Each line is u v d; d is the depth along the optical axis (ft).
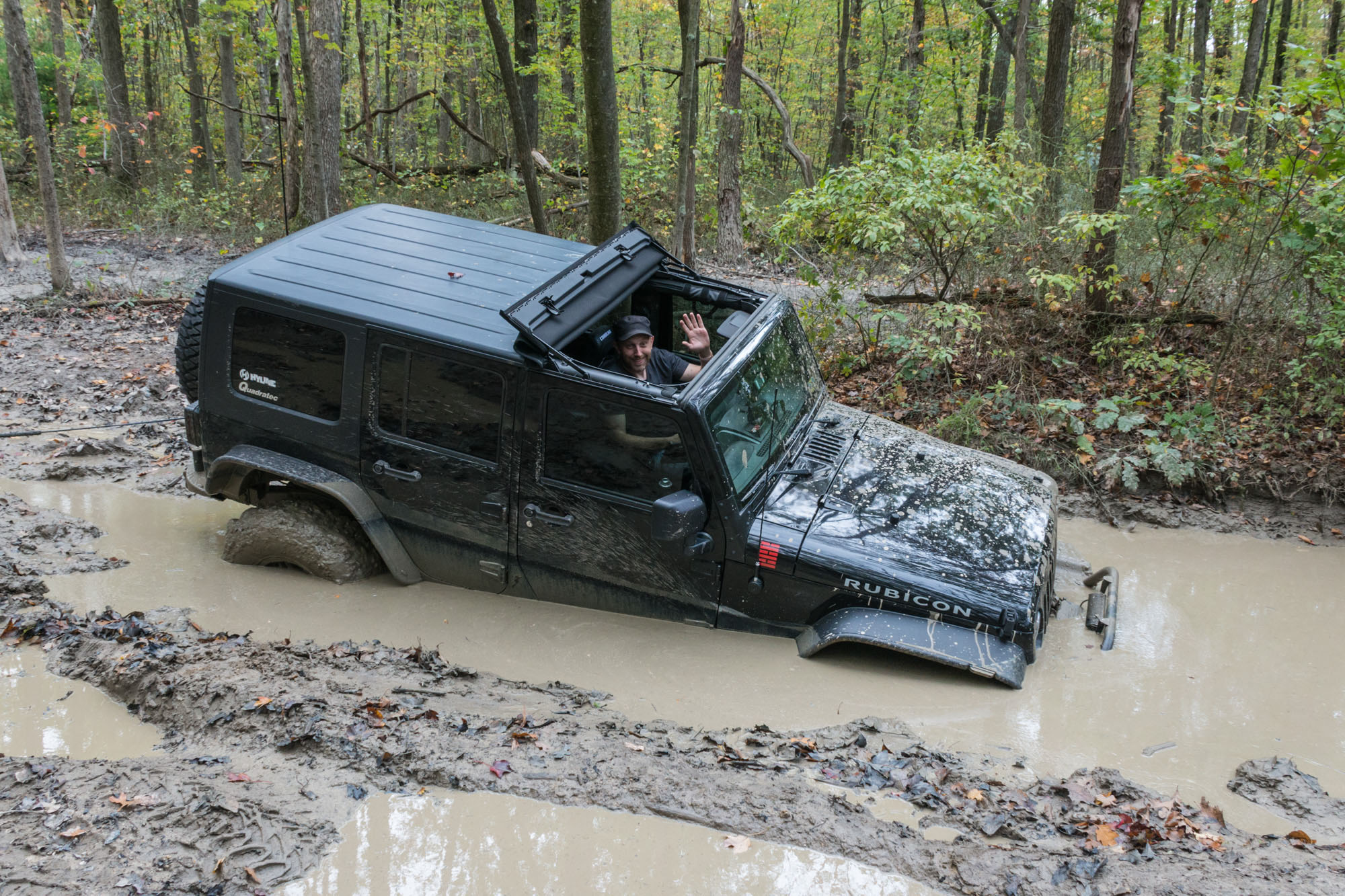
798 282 40.68
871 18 83.87
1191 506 23.09
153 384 29.45
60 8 80.79
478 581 17.42
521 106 30.01
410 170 62.80
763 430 16.48
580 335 17.16
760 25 83.66
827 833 10.91
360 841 10.56
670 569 15.89
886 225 26.76
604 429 15.43
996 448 25.27
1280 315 27.63
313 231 19.22
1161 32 68.23
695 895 9.90
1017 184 29.89
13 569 17.58
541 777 11.86
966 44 71.05
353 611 16.83
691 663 15.21
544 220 31.30
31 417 26.76
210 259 49.26
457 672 14.71
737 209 47.44
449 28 76.84
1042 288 30.22
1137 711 14.07
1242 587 18.97
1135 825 11.07
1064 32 42.09
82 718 13.23
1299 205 27.09
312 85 40.19
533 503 16.21
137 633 15.30
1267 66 90.33
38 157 38.70
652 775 11.95
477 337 15.90
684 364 18.56
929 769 12.48
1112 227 27.22
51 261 39.68
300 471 17.26
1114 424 25.72
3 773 11.46
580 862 10.36
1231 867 10.32
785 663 15.14
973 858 10.46
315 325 16.89
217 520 20.84
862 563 14.96
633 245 18.49
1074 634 16.57
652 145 64.44
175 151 81.05
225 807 10.77
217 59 75.10
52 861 9.79
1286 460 23.82
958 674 14.92
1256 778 12.30
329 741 12.28
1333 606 18.08
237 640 15.38
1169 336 28.96
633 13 90.48
